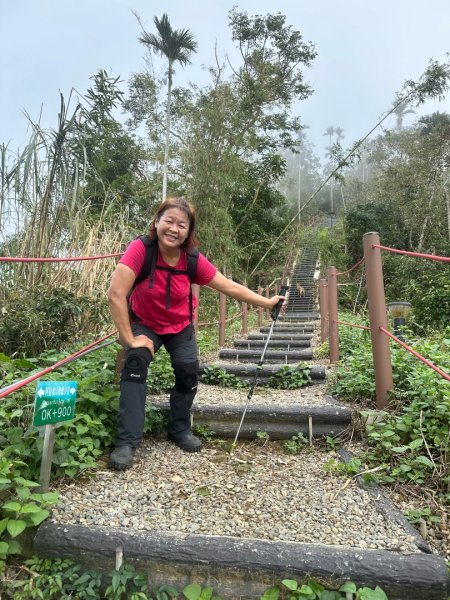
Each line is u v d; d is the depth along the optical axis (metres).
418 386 2.47
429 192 19.41
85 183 4.11
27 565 1.52
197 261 2.29
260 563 1.46
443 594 1.39
